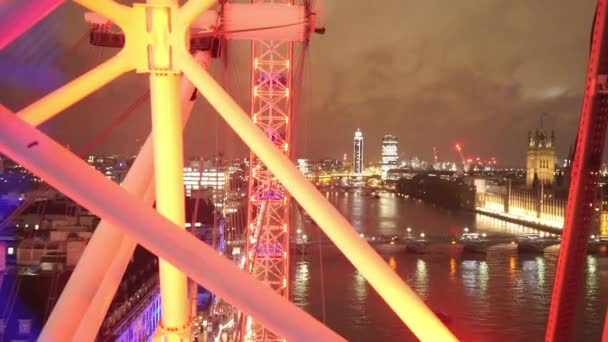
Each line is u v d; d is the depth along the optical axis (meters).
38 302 50.38
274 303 8.60
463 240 157.12
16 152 8.27
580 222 7.79
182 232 8.74
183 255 8.56
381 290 10.58
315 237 140.38
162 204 12.24
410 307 10.41
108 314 56.16
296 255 129.88
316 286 105.38
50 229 69.69
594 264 126.75
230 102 11.87
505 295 104.19
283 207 36.16
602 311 91.31
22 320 49.03
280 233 36.22
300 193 11.43
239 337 33.72
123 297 61.75
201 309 80.06
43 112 12.02
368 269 10.66
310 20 18.88
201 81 11.60
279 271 36.12
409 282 115.19
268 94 34.31
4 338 48.53
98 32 17.64
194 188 134.88
